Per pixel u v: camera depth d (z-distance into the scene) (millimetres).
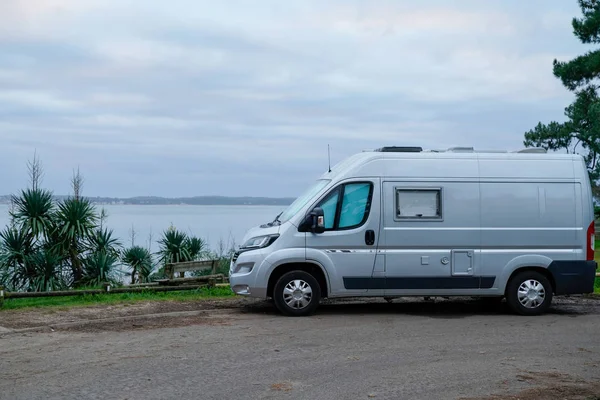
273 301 12047
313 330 10273
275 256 11578
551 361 8312
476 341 9523
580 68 29734
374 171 11898
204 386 7070
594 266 12203
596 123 27250
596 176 29516
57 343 9156
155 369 7762
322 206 11750
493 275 11977
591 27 28766
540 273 12211
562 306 13281
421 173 11945
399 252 11805
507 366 8039
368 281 11758
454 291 11930
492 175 12078
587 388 7047
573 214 12172
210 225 42094
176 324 10680
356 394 6828
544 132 32000
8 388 6961
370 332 10148
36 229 16828
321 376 7523
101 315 11469
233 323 10828
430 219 11875
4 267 16422
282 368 7863
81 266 17328
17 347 8898
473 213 11969
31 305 12406
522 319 11578
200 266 15781
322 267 11664
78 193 18297
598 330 10484
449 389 7023
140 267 17875
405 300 14023
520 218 12062
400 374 7641
